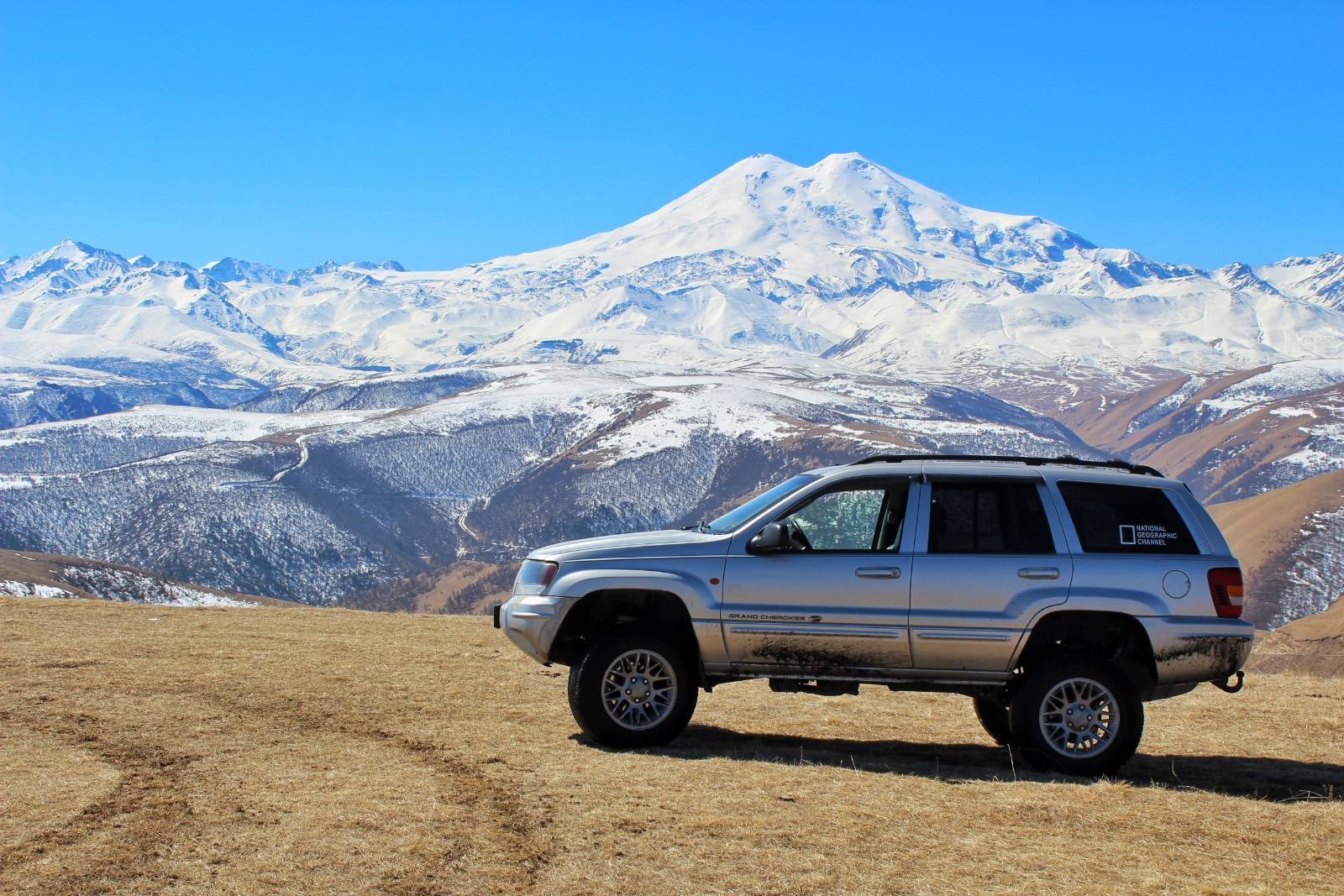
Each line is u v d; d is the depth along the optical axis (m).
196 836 5.73
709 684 8.22
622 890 5.14
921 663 7.91
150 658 11.33
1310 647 65.06
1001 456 8.57
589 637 8.57
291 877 5.20
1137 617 7.79
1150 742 8.90
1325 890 5.40
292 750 7.66
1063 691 7.72
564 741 8.16
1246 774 7.85
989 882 5.40
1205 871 5.65
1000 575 7.86
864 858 5.66
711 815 6.28
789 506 8.23
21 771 6.89
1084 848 5.95
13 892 4.93
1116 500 8.15
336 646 12.70
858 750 8.27
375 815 6.12
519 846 5.68
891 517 8.22
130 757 7.32
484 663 11.62
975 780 7.36
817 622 7.93
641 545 8.31
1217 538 8.11
